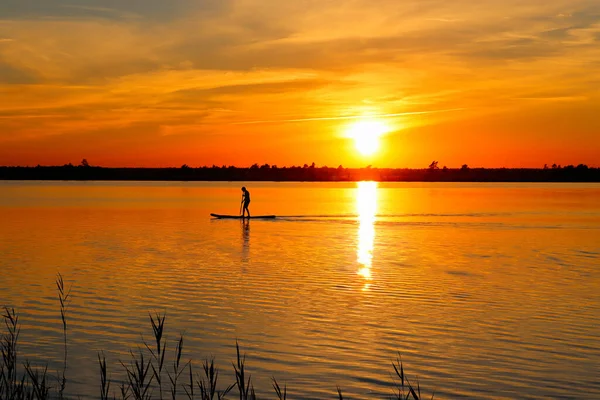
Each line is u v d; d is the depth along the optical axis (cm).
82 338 1527
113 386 1225
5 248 3155
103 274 2380
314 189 16425
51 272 2419
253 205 7762
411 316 1758
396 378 1280
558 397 1184
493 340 1535
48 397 1158
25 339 1509
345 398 1179
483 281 2289
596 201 9069
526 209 6981
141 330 1603
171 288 2119
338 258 2858
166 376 1288
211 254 2973
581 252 3144
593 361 1381
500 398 1180
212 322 1686
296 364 1359
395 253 3055
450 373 1307
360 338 1546
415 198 10238
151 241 3525
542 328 1641
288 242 3512
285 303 1909
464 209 6994
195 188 15938
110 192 12150
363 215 5906
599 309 1853
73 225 4569
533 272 2497
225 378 1277
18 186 16988
